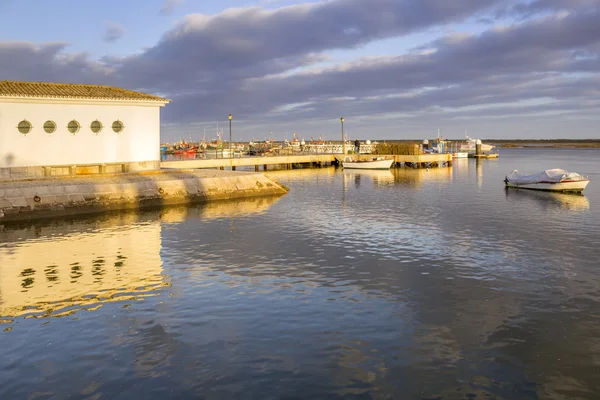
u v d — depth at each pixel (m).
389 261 20.83
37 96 38.34
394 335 12.66
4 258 21.58
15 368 10.89
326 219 32.62
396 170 86.69
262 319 13.82
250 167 96.56
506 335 12.68
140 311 14.53
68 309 14.73
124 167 44.16
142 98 44.28
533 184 52.31
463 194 48.38
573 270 19.20
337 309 14.66
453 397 9.66
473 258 21.28
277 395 9.74
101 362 11.16
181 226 29.92
